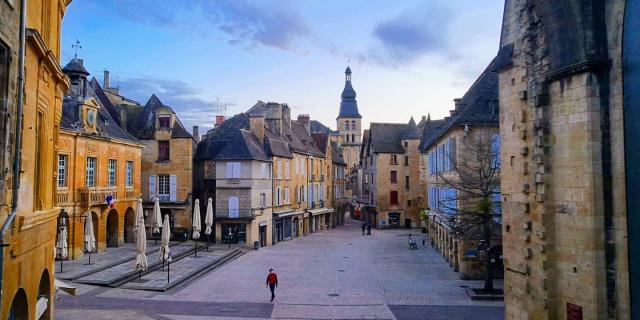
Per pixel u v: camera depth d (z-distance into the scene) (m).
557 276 12.61
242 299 24.55
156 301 23.61
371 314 21.81
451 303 23.72
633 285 10.84
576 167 11.87
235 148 44.62
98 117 38.91
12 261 9.78
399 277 30.62
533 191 13.29
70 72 37.78
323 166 67.12
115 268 30.33
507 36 14.65
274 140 51.19
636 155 10.66
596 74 11.52
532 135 13.33
